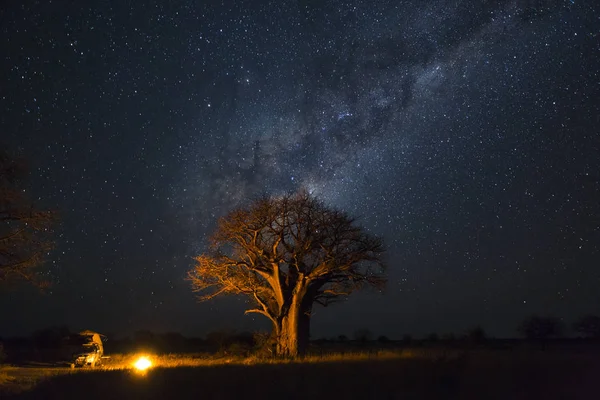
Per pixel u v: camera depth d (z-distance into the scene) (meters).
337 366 19.92
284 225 35.84
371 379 15.41
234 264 36.78
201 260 36.91
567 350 31.62
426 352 29.41
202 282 37.19
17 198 26.61
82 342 35.53
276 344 35.91
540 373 15.87
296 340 35.72
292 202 36.12
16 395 17.03
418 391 13.60
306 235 36.03
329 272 36.72
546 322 47.78
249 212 36.00
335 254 35.91
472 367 17.20
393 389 13.89
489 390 13.55
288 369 19.81
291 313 36.00
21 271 26.67
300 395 13.55
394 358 23.72
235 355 36.72
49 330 50.38
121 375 19.61
